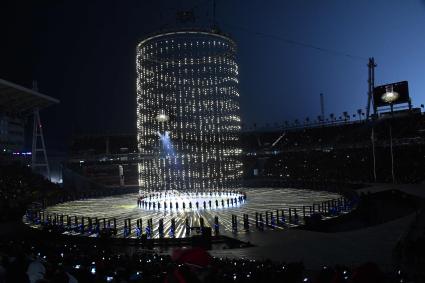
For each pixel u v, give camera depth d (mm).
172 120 56844
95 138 103188
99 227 36500
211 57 55594
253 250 25422
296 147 96188
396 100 71375
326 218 38312
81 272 10719
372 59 84062
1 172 61844
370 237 28016
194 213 44625
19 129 87062
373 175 70188
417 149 75438
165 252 28141
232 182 62594
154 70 56062
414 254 20469
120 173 87312
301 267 13922
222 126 58094
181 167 60656
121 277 11617
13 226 39875
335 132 100688
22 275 7758
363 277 5488
